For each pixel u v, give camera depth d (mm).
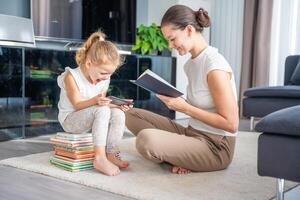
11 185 1626
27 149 2457
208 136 1848
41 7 3293
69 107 2033
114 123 1925
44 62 3088
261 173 1396
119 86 3756
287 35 4480
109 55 1903
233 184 1655
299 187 1661
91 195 1513
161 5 4492
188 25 1768
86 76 2018
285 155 1328
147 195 1482
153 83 1688
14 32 2959
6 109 2877
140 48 4184
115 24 3904
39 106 3084
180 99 1756
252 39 4668
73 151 1826
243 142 2779
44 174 1809
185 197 1467
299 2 4410
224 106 1727
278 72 4547
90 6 3656
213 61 1770
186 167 1814
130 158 2117
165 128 2070
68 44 3494
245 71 4684
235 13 4859
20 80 2932
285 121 1322
